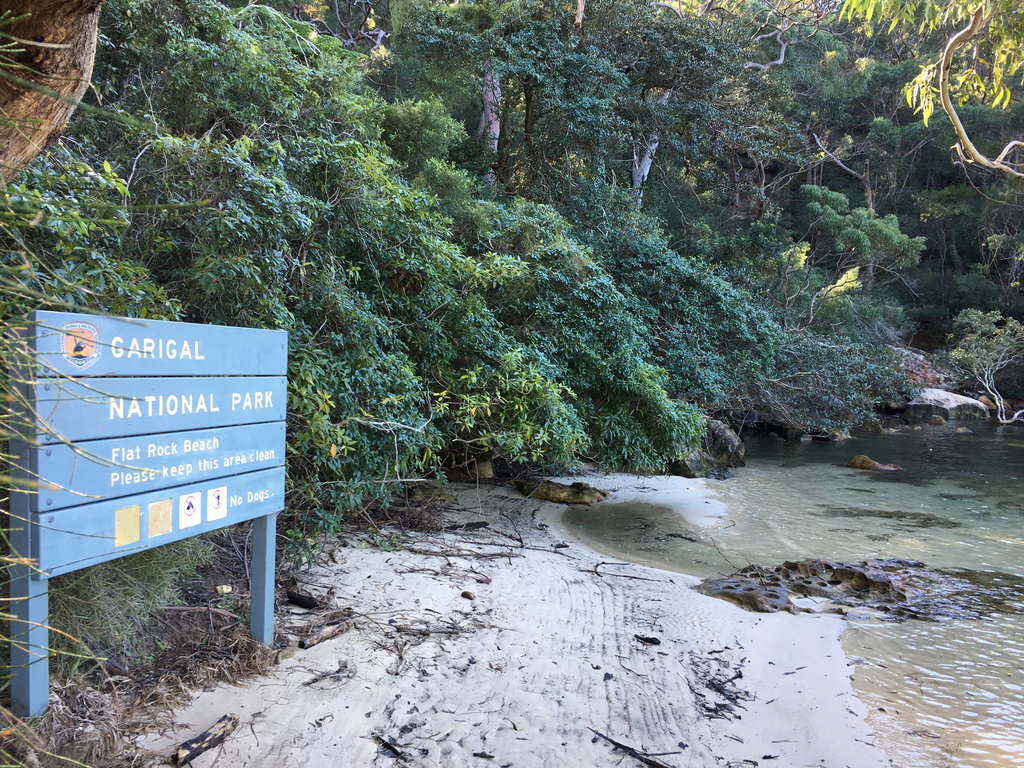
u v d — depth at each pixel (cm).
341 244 639
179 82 563
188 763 285
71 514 270
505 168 1580
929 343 3150
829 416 1720
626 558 726
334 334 553
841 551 810
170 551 390
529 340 884
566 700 381
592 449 1015
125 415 289
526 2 1438
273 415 374
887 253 2512
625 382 939
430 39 1343
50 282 325
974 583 707
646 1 1703
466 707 360
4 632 293
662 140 1781
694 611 561
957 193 3394
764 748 360
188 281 473
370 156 637
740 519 949
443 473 769
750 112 1856
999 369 2745
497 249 924
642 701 392
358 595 495
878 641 538
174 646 366
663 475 1214
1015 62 668
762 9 2314
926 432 2098
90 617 334
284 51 657
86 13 193
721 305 1324
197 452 325
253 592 382
